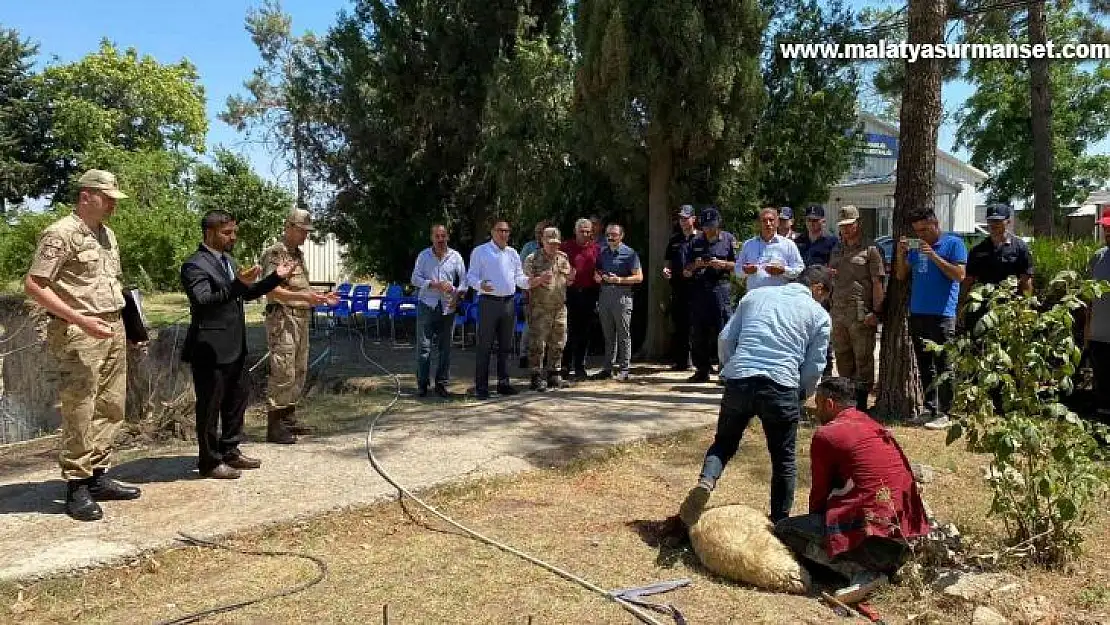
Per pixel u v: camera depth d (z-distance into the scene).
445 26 15.14
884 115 23.48
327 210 16.92
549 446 6.60
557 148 13.05
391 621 3.80
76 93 46.94
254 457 6.26
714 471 4.82
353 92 15.65
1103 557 4.70
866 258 7.97
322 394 9.88
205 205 26.12
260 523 4.82
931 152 7.50
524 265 9.15
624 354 9.86
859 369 8.15
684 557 4.68
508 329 8.83
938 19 7.37
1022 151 26.45
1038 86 16.11
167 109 49.38
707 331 9.49
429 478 5.69
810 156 12.01
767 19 10.73
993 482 4.66
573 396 8.74
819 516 4.46
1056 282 4.72
